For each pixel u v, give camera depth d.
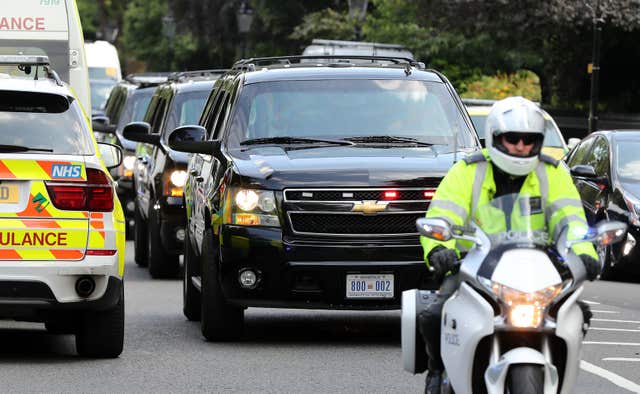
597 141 57.44
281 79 37.00
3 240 28.86
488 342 19.52
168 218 49.66
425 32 114.19
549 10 97.56
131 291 46.50
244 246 32.84
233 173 33.47
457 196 20.53
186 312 38.50
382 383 28.16
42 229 29.03
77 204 29.30
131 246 66.56
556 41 108.62
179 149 35.75
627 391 27.72
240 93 36.69
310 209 32.81
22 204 29.06
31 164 29.11
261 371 29.64
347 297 32.78
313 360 31.20
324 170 33.09
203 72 57.91
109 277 29.55
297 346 33.47
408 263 32.78
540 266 18.98
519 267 18.97
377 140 35.59
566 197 20.64
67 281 29.16
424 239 20.81
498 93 116.81
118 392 27.08
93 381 28.28
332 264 32.59
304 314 40.72
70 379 28.47
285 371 29.64
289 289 32.84
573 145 63.09
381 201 32.84
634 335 36.44
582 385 28.38
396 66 38.44
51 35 51.84
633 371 30.28
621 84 111.75
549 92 115.81
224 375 29.11
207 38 168.88
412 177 33.03
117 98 78.94
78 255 29.22
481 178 20.50
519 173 20.03
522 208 19.89
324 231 32.88
